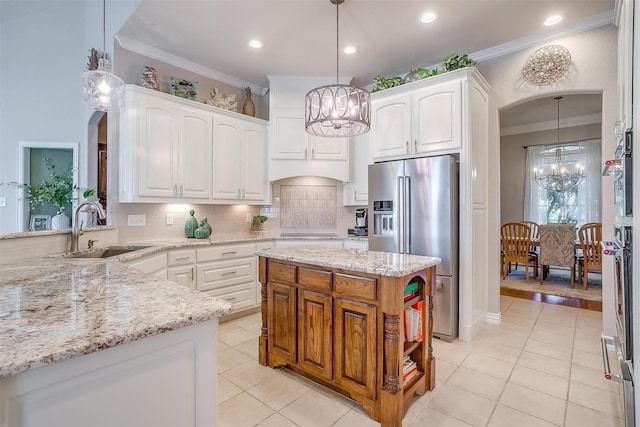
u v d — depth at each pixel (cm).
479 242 316
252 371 231
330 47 334
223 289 336
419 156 322
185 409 93
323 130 283
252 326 322
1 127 404
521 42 316
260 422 176
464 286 293
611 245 173
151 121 315
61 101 418
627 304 141
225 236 392
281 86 410
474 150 303
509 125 655
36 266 165
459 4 262
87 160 415
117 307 96
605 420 177
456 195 296
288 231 443
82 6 425
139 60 334
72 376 73
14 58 407
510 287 478
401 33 306
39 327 80
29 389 67
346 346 191
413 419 179
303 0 259
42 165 444
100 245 274
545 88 307
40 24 414
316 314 206
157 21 290
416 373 202
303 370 215
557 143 618
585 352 262
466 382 217
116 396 80
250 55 354
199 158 352
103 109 249
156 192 318
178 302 102
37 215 429
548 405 191
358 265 184
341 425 174
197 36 315
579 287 478
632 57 141
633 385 132
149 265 256
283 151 411
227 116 379
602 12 272
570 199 607
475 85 305
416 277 203
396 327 172
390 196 325
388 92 342
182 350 92
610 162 156
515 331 309
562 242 477
